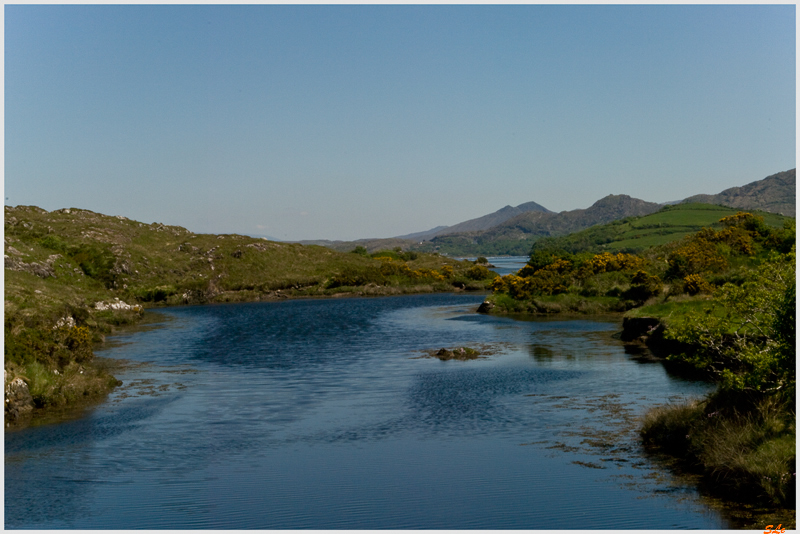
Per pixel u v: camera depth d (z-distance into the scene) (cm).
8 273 5909
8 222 10950
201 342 4831
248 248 12125
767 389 1644
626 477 1577
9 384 2458
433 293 11488
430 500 1449
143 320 6856
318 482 1600
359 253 17875
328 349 4372
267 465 1758
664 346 3794
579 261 7894
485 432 2097
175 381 3167
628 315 4541
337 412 2452
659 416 1952
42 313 4212
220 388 2975
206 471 1705
